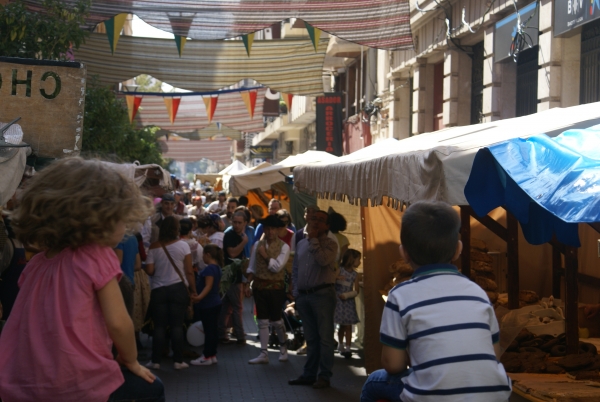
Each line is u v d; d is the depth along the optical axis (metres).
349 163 6.91
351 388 7.98
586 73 11.75
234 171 22.69
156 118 21.23
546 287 8.61
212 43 13.82
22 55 9.43
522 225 5.27
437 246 3.30
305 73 14.02
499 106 14.43
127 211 2.93
